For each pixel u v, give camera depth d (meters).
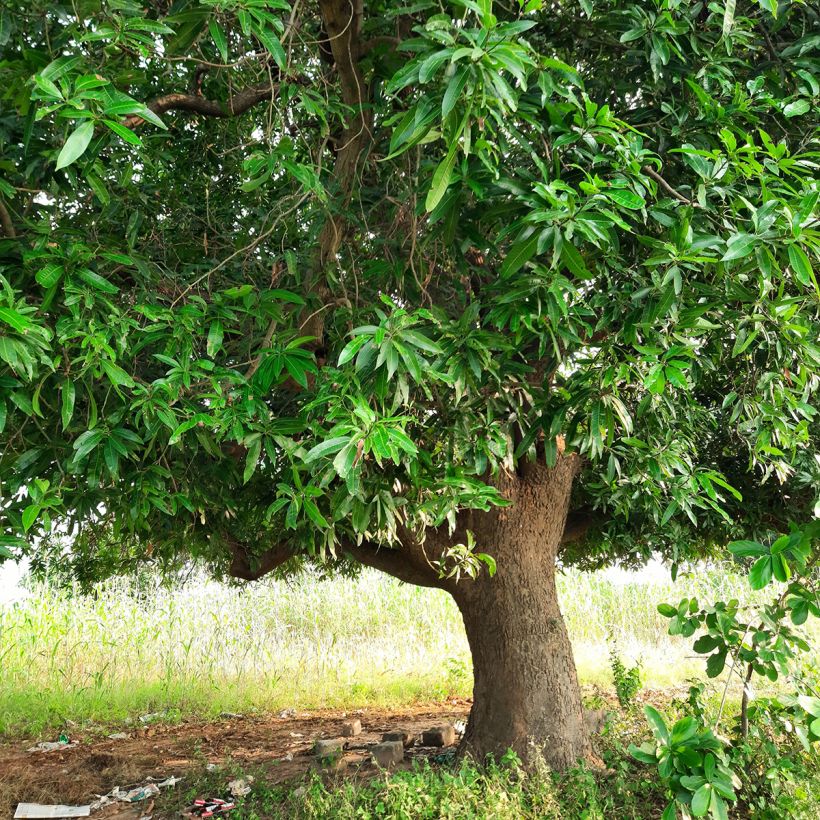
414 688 10.16
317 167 3.18
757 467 6.15
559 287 2.70
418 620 12.81
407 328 2.73
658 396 3.43
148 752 7.52
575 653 11.35
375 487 3.65
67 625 11.21
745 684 4.02
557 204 2.36
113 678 10.30
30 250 2.70
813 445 5.26
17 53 2.81
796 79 3.52
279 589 12.99
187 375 2.87
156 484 3.44
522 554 5.73
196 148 4.69
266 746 7.56
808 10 3.64
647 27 3.05
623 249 3.24
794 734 4.61
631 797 4.68
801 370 3.34
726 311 3.06
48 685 9.88
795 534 2.92
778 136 3.72
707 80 3.28
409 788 4.61
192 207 4.45
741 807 4.40
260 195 4.49
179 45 2.69
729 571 10.12
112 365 2.61
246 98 3.75
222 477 4.59
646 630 12.61
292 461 2.99
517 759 5.00
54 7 2.50
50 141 2.81
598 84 3.60
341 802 4.79
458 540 5.75
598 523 6.75
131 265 3.16
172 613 11.30
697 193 2.83
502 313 2.80
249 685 10.19
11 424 3.21
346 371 2.95
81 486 3.53
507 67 2.06
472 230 2.82
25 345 2.35
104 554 7.65
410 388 3.62
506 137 2.73
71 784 6.38
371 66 3.38
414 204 3.22
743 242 2.49
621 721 6.23
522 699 5.47
